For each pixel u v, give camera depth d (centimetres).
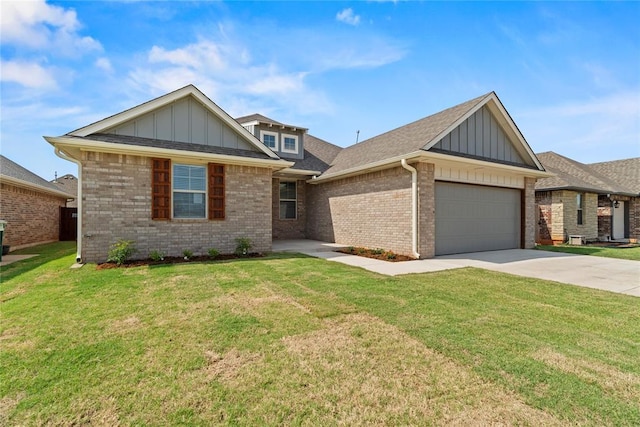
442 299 495
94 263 776
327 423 210
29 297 491
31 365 280
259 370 276
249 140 1032
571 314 429
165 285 566
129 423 208
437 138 952
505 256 1005
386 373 273
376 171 1103
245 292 524
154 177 857
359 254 1012
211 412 220
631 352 316
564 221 1500
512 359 298
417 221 939
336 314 419
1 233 894
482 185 1128
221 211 953
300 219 1546
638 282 633
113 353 304
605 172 2127
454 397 239
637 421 212
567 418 216
